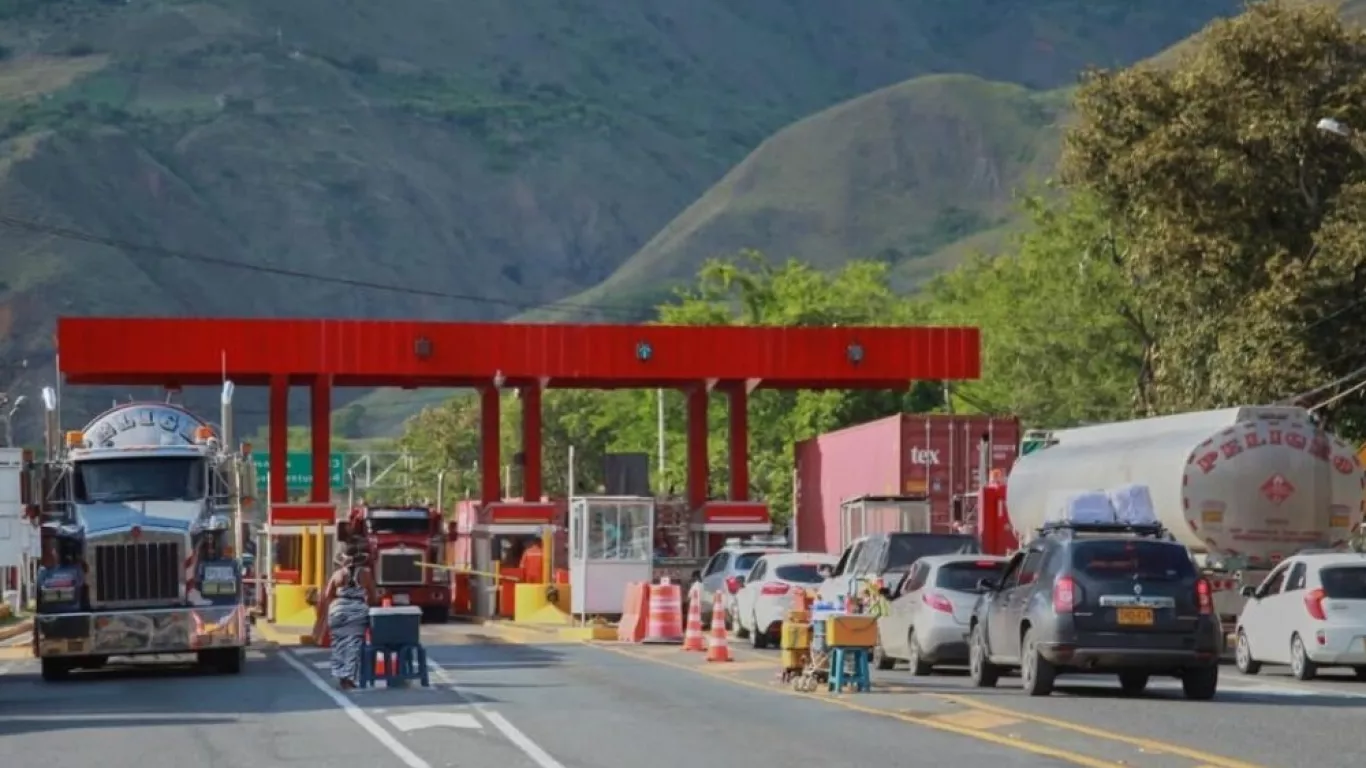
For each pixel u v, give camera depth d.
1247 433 97.69
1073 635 70.62
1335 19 138.00
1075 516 85.44
